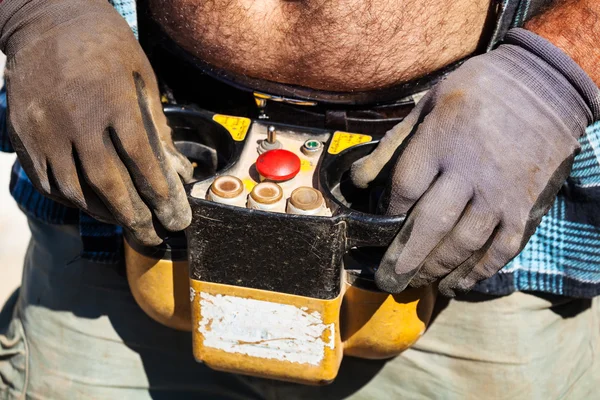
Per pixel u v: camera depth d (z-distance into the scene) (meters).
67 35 1.12
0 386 1.68
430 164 1.06
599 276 1.32
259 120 1.28
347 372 1.54
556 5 1.18
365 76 1.24
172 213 1.10
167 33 1.30
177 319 1.31
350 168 1.20
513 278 1.37
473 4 1.23
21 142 1.12
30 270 1.65
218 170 1.27
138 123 1.07
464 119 1.05
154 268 1.24
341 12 1.17
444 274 1.12
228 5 1.21
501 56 1.12
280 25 1.21
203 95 1.36
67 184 1.11
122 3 1.27
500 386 1.47
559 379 1.50
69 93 1.07
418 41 1.21
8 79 1.14
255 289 1.14
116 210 1.11
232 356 1.22
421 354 1.49
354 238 1.10
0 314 1.81
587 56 1.11
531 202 1.07
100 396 1.57
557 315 1.48
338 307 1.14
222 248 1.12
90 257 1.46
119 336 1.56
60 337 1.58
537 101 1.08
